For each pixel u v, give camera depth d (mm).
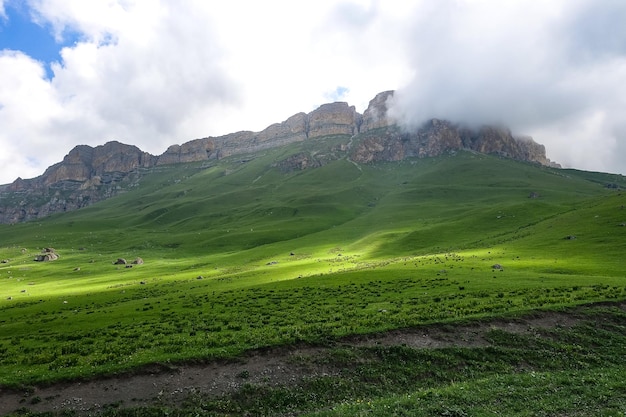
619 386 26875
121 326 50625
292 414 26516
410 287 66312
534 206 181750
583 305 47094
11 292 117938
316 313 50219
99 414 26219
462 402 25188
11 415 25781
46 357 36000
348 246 164625
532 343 37562
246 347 35875
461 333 39312
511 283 64188
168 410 26609
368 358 34438
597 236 107812
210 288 88438
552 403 24375
